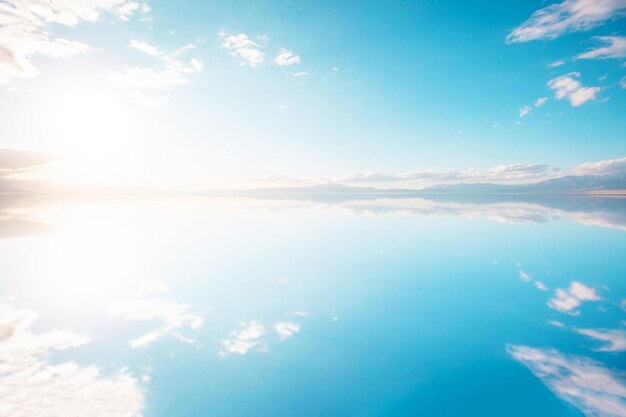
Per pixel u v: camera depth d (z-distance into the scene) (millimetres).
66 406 8273
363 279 18938
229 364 10258
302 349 11234
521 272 19656
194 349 11117
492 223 41531
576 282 17516
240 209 69938
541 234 32281
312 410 8414
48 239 30078
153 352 10883
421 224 41812
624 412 7965
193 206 81562
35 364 9992
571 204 80688
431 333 12305
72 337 11766
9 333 11984
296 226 40844
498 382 9344
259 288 17406
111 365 10039
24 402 8344
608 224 38469
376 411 8391
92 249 26219
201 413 8219
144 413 8164
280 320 13500
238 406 8477
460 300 15531
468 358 10602
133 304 15039
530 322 12961
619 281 17438
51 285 17531
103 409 8211
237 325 12977
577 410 8133
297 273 20203
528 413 8172
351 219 48312
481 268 20797
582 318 13070
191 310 14461
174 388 9094
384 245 28562
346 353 10984
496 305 14797
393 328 12750
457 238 31234
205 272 20422
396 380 9594
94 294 16297
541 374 9578
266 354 10891
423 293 16547
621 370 9500
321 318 13711
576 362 10047
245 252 25984
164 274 19938
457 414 8242
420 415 8250
